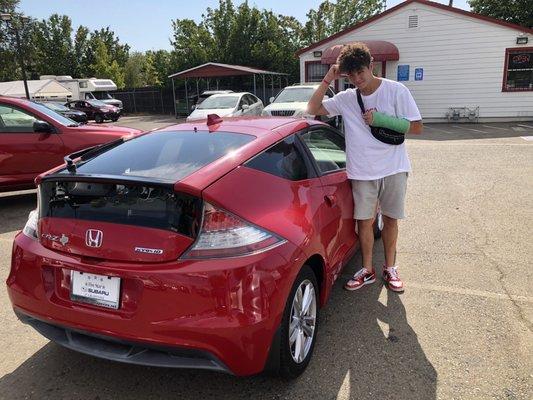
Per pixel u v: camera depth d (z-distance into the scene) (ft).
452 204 20.83
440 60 61.11
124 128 24.18
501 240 16.08
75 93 127.44
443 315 11.21
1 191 21.30
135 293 7.53
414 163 31.50
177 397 8.60
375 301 12.04
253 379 9.02
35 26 172.96
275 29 113.19
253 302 7.45
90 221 7.97
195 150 9.27
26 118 21.58
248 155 8.98
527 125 54.19
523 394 8.38
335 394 8.52
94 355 7.98
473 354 9.62
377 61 63.00
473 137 45.03
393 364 9.37
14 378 9.20
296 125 11.14
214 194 7.66
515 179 25.11
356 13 123.03
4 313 11.84
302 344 9.00
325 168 11.35
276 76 111.86
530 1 86.99
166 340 7.35
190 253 7.43
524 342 9.99
